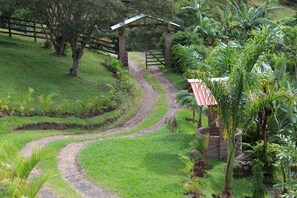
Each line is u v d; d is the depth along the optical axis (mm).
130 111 26328
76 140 19047
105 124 23719
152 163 16422
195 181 14469
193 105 22578
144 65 37969
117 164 16047
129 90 29078
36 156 11008
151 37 44000
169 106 27969
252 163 16703
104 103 25344
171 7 28016
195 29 37094
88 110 24109
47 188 13781
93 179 14680
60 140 18641
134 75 34812
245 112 13492
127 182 14531
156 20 34438
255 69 13508
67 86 26656
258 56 12984
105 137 20641
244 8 37250
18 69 27125
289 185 13531
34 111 22094
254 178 15406
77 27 26531
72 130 21953
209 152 17422
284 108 17031
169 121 23719
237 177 16672
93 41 37000
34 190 10469
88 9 24625
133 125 24484
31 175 14578
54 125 21562
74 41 28062
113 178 14812
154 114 26312
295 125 17312
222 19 39312
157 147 18266
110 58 35031
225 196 14219
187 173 14914
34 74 27109
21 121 20438
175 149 18062
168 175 15305
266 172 16656
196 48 32719
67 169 15484
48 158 16031
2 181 10531
